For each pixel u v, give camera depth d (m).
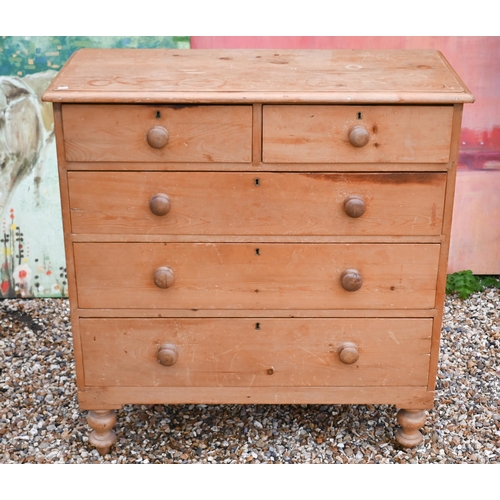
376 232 2.67
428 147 2.57
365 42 3.91
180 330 2.81
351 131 2.53
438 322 2.80
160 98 2.48
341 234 2.68
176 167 2.59
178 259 2.71
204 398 2.91
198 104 2.51
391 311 2.78
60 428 3.22
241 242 2.69
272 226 2.66
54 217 4.07
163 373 2.88
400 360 2.86
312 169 2.59
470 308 4.16
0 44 3.83
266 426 3.24
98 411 2.96
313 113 2.53
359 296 2.76
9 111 3.90
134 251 2.70
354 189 2.62
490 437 3.17
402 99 2.48
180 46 3.85
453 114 2.54
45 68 3.86
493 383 3.53
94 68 2.75
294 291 2.75
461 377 3.57
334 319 2.79
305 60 2.90
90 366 2.86
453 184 2.62
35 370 3.61
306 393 2.90
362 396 2.91
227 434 3.20
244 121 2.53
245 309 2.78
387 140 2.56
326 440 3.16
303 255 2.70
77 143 2.56
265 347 2.83
